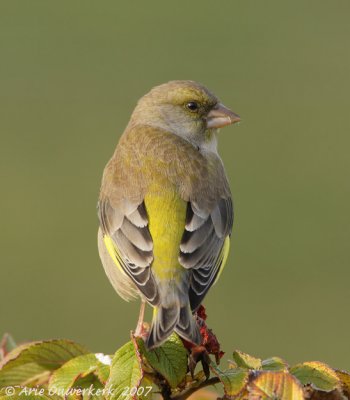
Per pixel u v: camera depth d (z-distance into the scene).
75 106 19.84
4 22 23.27
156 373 6.30
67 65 21.42
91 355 6.51
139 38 22.88
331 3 24.23
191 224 7.83
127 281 8.23
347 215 16.47
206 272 7.69
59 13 23.70
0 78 20.83
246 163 18.14
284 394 5.74
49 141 18.77
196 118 9.25
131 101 20.03
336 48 22.42
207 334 6.36
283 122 19.75
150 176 8.09
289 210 16.77
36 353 6.70
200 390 6.87
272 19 23.55
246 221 16.55
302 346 13.85
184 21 23.45
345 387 6.09
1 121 19.36
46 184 17.44
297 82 21.22
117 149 8.68
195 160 8.29
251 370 5.91
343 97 20.70
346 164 18.09
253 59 22.28
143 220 7.81
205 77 21.58
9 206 16.88
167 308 7.29
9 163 18.06
